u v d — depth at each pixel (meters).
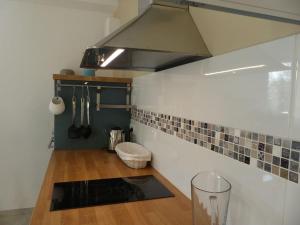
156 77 1.64
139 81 2.03
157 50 0.94
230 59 0.92
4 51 2.45
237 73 0.88
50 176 1.50
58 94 2.14
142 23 0.96
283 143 0.70
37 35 2.52
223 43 0.96
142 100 1.96
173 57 1.14
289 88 0.68
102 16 2.69
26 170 2.60
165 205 1.15
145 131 1.87
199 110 1.12
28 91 2.54
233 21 0.90
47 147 2.62
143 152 1.79
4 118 2.51
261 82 0.78
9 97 2.50
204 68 1.09
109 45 0.87
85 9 2.61
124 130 2.25
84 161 1.83
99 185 1.37
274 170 0.73
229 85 0.92
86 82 2.19
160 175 1.56
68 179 1.45
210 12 1.04
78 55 2.64
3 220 2.48
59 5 2.51
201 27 1.11
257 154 0.79
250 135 0.82
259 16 0.60
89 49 1.00
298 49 0.66
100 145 2.26
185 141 1.25
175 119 1.36
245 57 0.84
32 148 2.59
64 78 2.09
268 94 0.75
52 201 1.15
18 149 2.56
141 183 1.42
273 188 0.73
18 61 2.49
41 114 2.58
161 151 1.56
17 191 2.59
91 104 2.22
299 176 0.65
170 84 1.43
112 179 1.47
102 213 1.06
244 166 0.85
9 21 2.44
